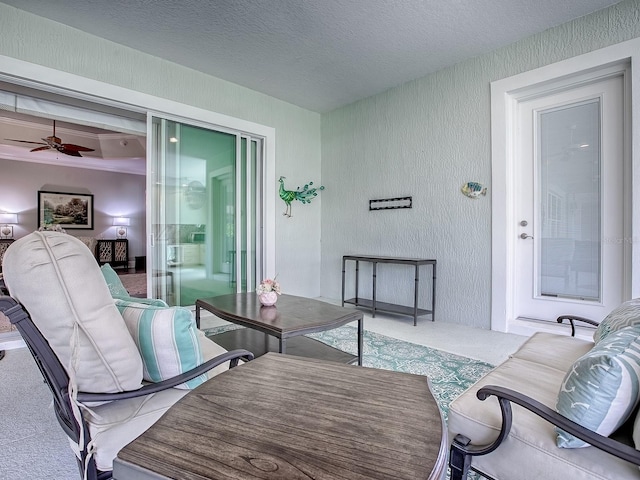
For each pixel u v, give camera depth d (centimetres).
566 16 272
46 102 327
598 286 283
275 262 443
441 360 246
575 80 284
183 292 362
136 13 268
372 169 432
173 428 72
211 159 384
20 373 226
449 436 111
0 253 670
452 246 357
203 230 378
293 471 58
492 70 324
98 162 779
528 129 317
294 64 351
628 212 262
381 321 365
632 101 253
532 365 141
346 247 465
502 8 262
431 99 371
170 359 113
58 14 269
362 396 87
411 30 291
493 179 324
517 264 325
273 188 438
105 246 823
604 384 83
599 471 82
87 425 96
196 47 318
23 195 735
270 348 229
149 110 334
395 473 58
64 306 88
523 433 96
